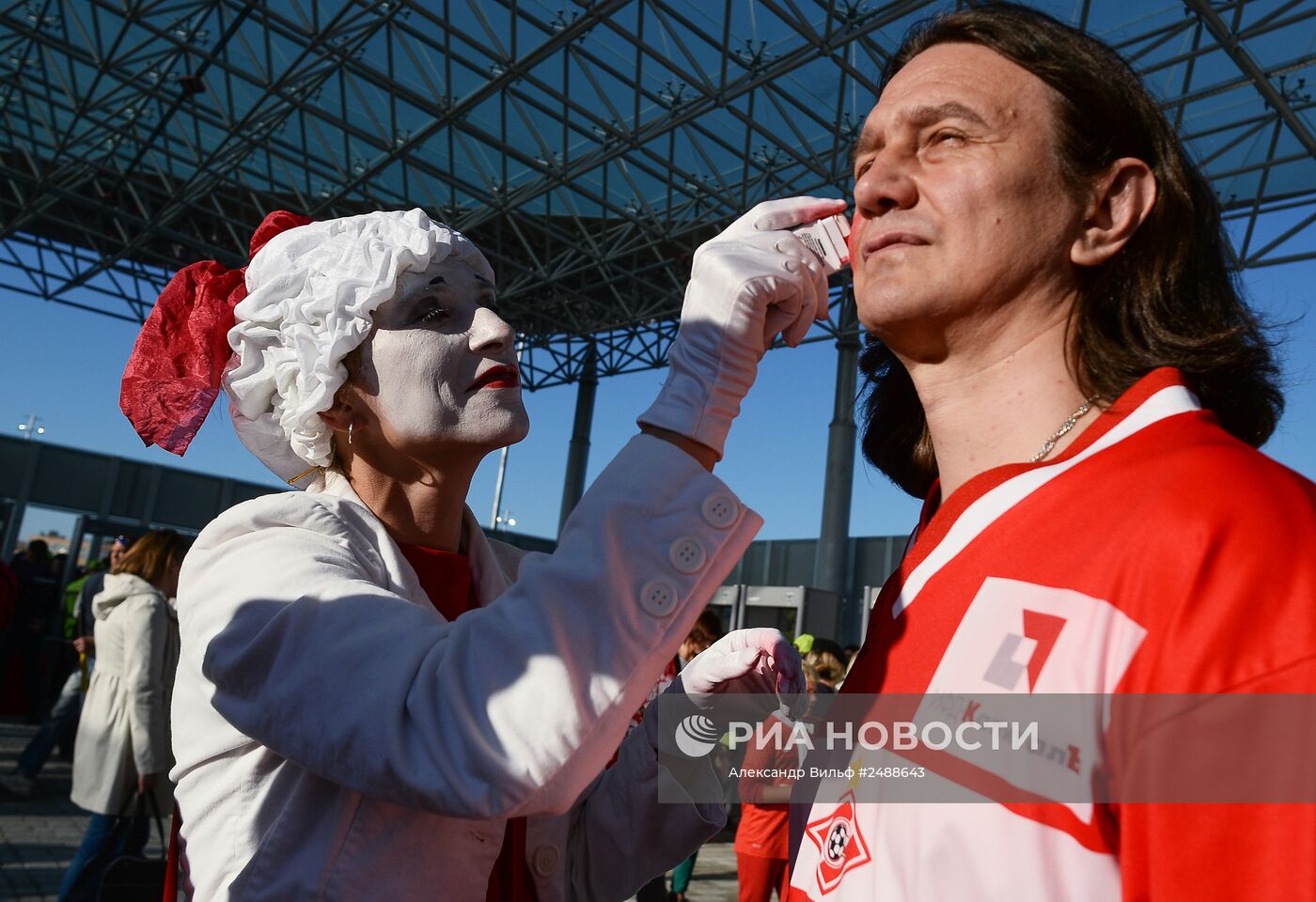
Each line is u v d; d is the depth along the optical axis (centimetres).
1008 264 89
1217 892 57
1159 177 95
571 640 99
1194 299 94
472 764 97
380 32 1355
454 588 143
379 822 112
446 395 136
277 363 144
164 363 156
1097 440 83
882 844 79
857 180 101
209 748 121
